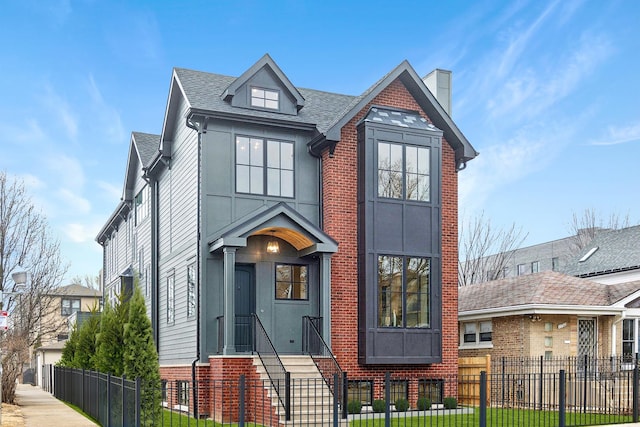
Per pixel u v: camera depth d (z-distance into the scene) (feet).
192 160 60.44
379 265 59.26
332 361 53.67
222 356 52.65
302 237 57.06
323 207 60.90
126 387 40.11
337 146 60.64
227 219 58.03
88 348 73.97
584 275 90.27
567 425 46.68
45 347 148.97
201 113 57.41
